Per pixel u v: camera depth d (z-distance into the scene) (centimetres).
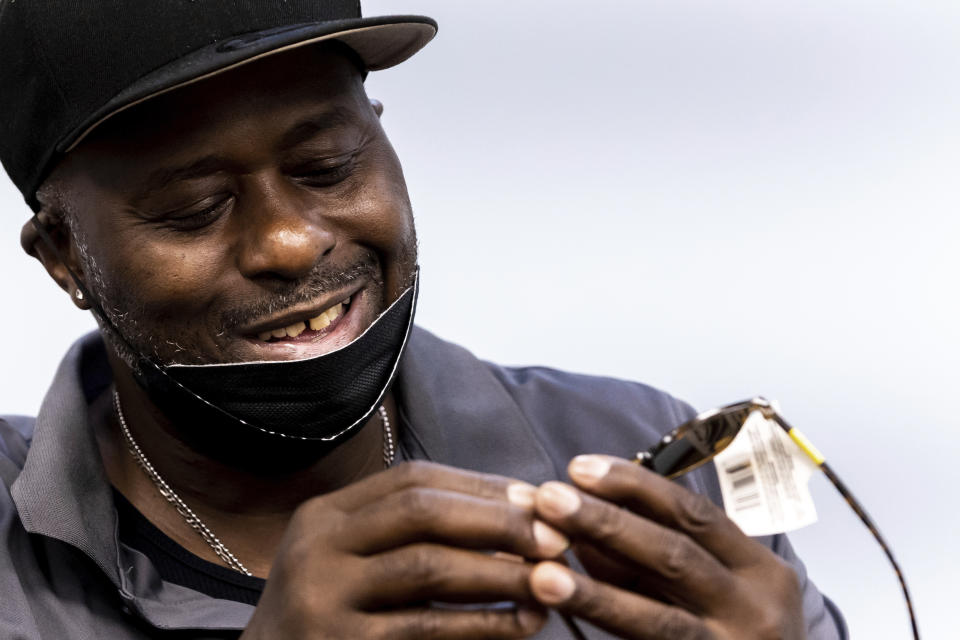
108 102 118
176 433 133
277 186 120
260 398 123
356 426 128
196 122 116
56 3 119
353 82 126
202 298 121
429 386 146
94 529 130
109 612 130
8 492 138
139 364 126
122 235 121
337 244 123
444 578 92
